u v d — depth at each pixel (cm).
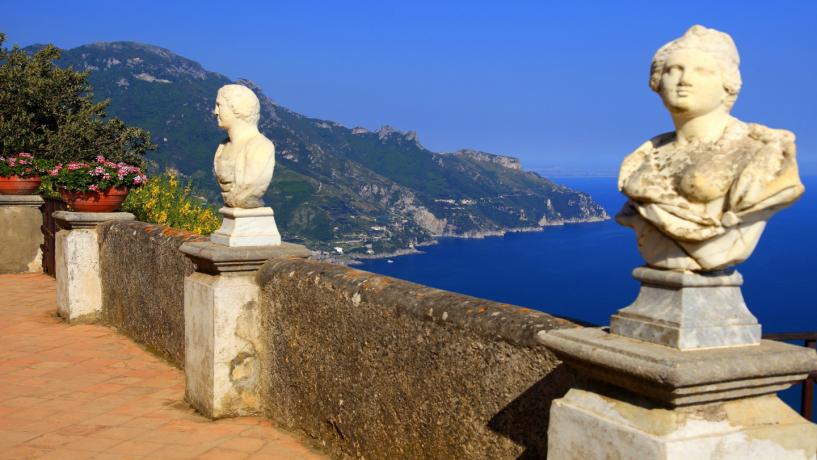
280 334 493
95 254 824
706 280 241
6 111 1314
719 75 238
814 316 2875
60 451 460
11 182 1134
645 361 227
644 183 245
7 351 701
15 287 1030
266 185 530
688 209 235
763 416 241
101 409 541
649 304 251
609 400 248
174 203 1241
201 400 530
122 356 684
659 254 248
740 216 227
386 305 388
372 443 402
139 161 1434
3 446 468
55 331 782
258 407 524
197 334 536
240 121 541
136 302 733
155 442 473
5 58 1373
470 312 336
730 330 242
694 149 243
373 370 399
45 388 591
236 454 452
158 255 679
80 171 810
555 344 260
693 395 228
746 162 225
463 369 334
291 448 459
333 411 438
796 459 242
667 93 245
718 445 230
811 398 322
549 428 267
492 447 318
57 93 1389
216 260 502
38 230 1161
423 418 360
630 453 234
